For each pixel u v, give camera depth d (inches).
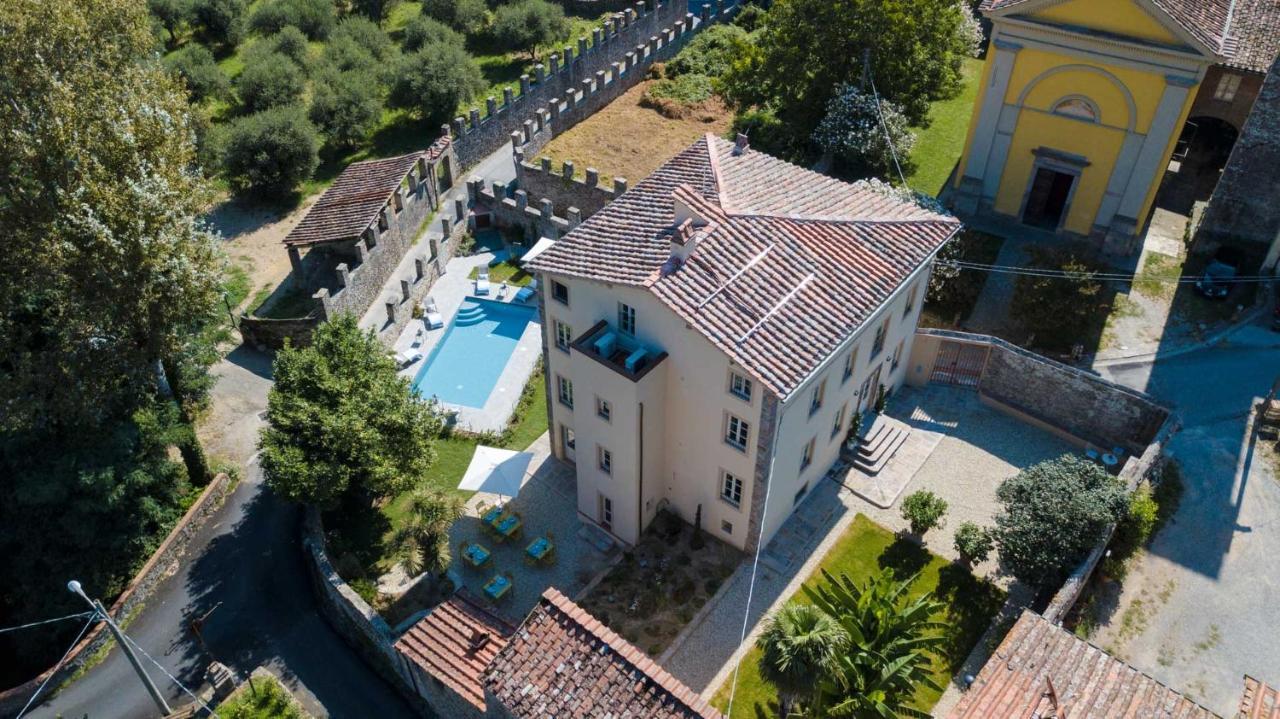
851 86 2197.3
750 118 2564.0
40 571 1448.1
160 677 1380.4
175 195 1535.4
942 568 1418.6
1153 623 1325.0
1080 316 1722.4
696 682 1284.4
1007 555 1332.4
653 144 2509.8
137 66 1846.7
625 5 3191.4
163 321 1529.3
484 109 2677.2
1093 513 1295.5
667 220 1381.6
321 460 1418.6
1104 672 1025.5
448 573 1459.2
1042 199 2058.3
